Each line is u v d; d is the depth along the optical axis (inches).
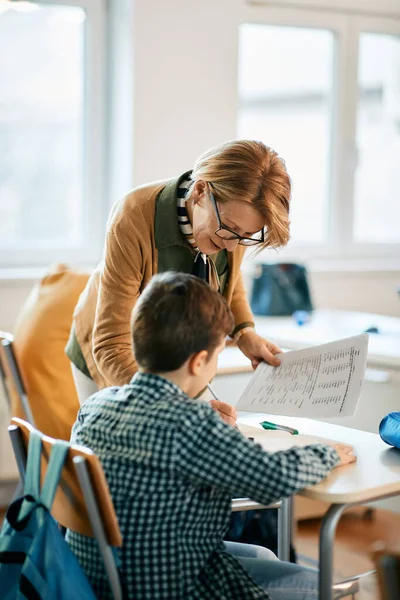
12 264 158.2
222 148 74.2
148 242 80.1
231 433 60.0
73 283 122.3
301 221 178.7
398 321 143.9
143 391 62.7
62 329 119.6
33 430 66.0
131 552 60.9
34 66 156.9
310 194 178.9
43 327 119.6
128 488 61.1
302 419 85.2
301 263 154.6
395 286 178.9
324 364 78.8
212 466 59.1
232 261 85.9
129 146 153.5
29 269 156.8
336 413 70.2
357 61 176.9
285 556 90.0
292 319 146.6
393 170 186.5
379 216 187.0
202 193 75.6
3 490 147.3
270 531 105.9
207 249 77.6
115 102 158.9
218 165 73.0
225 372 110.7
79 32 159.0
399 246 187.0
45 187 160.9
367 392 124.6
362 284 175.5
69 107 160.7
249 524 105.7
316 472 63.0
